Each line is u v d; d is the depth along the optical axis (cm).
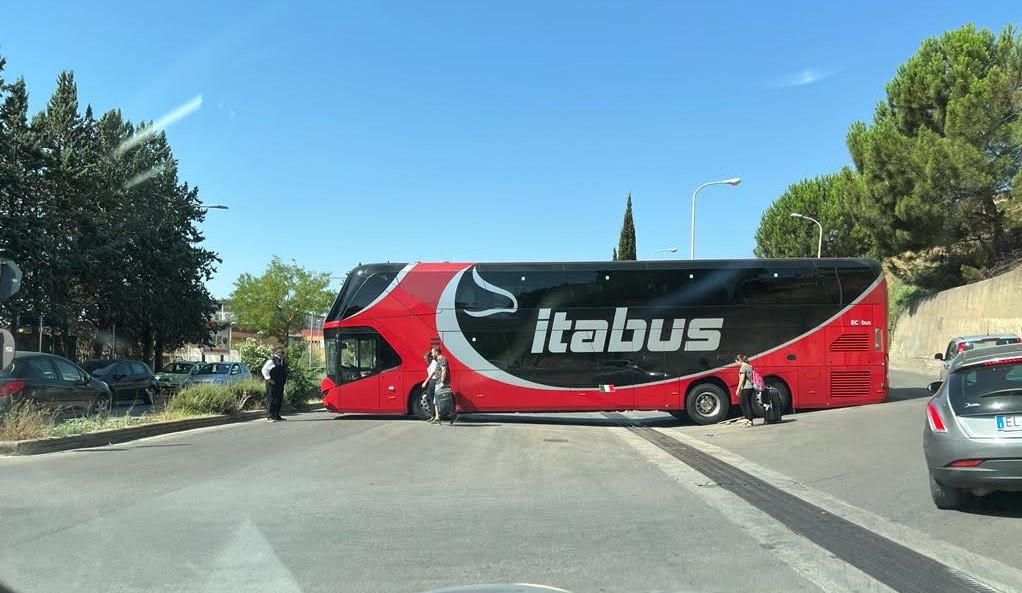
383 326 1836
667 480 960
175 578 528
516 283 1809
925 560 576
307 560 574
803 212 5103
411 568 554
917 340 4156
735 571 548
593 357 1777
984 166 3103
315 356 2716
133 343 3709
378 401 1819
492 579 528
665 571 548
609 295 1786
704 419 1744
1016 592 500
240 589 505
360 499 815
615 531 673
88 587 507
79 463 1055
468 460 1131
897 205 3416
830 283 1772
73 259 2948
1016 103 3112
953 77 3294
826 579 528
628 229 6544
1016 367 708
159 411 1794
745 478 976
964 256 3809
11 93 2792
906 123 3516
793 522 710
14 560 569
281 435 1438
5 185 2706
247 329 6209
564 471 1033
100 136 3347
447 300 1823
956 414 709
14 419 1198
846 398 1753
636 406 1758
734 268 1783
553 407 1775
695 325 1766
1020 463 661
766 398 1633
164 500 796
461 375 1791
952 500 739
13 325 2761
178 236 3753
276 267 5812
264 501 798
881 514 743
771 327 1762
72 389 1530
